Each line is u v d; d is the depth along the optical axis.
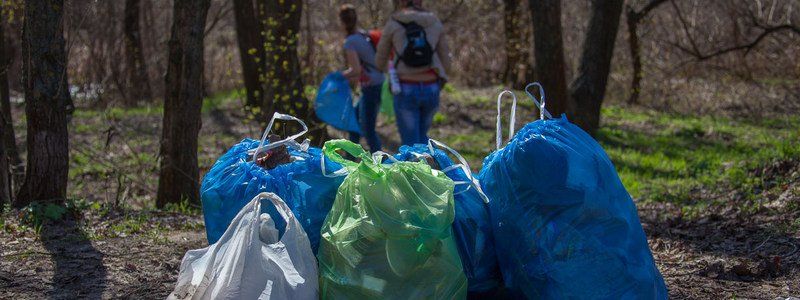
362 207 3.75
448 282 3.75
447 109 14.96
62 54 6.81
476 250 4.01
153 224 6.91
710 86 17.09
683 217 7.17
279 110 10.91
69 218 6.75
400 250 3.68
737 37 16.92
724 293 4.98
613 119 14.73
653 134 13.40
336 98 9.95
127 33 17.34
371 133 9.75
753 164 8.71
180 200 8.20
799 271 5.30
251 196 4.07
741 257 5.69
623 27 18.44
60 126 6.87
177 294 3.72
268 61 11.03
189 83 8.05
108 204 7.58
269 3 11.02
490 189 4.04
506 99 15.69
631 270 3.79
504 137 13.07
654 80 17.25
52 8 6.68
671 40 18.52
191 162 8.23
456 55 19.61
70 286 5.02
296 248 3.78
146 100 17.36
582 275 3.75
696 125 13.74
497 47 19.44
